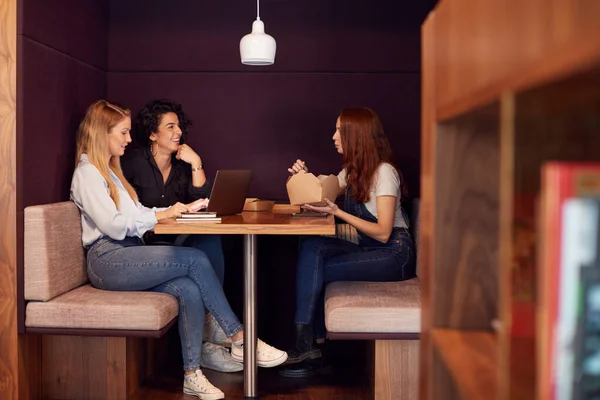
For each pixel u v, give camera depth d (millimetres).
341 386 3859
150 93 4574
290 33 4547
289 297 4578
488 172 1427
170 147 4156
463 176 1434
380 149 3852
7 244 3271
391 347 3439
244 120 4582
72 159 3943
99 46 4395
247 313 3584
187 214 3562
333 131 4570
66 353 3574
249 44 3951
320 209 3705
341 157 4578
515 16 874
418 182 4543
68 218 3512
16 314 3297
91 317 3271
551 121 941
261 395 3686
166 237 4234
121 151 3723
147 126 4145
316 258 3791
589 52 641
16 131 3270
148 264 3508
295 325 3898
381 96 4543
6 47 3260
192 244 4012
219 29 4562
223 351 4086
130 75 4574
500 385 951
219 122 4582
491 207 1427
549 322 785
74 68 3963
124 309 3264
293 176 3811
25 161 3312
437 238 1442
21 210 3281
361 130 3812
